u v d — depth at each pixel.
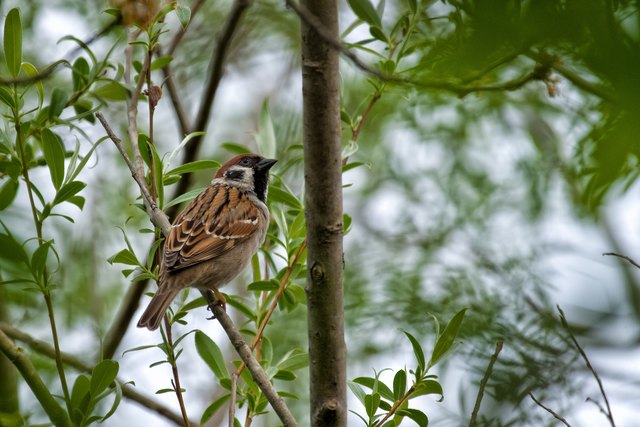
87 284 13.76
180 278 9.64
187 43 15.16
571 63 6.38
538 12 4.86
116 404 7.66
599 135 5.37
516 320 12.05
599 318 12.73
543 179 13.72
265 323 8.19
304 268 8.87
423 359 7.43
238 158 11.58
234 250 10.48
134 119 8.88
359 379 7.89
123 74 9.71
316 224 6.76
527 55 5.96
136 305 11.44
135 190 14.42
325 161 6.62
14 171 8.18
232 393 7.47
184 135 11.44
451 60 5.44
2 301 11.15
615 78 4.80
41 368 11.72
